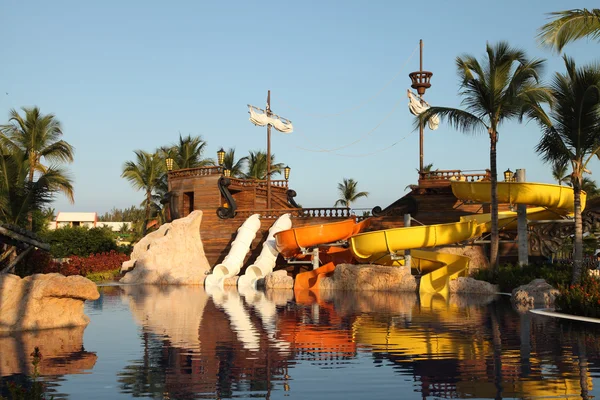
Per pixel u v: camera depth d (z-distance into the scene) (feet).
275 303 67.51
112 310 58.90
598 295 48.49
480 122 80.59
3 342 37.29
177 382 26.21
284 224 112.68
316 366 29.58
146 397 23.68
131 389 24.99
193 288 99.76
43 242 58.90
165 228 123.24
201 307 62.23
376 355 32.42
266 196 138.72
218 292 88.58
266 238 117.91
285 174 143.23
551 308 56.70
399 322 47.37
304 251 102.12
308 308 60.70
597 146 61.72
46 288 43.50
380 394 23.93
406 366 29.35
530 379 26.11
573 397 23.02
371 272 90.07
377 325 45.52
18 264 71.97
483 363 29.76
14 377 27.20
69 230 150.61
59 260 130.72
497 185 86.12
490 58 79.20
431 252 92.12
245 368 29.22
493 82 78.79
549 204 86.94
